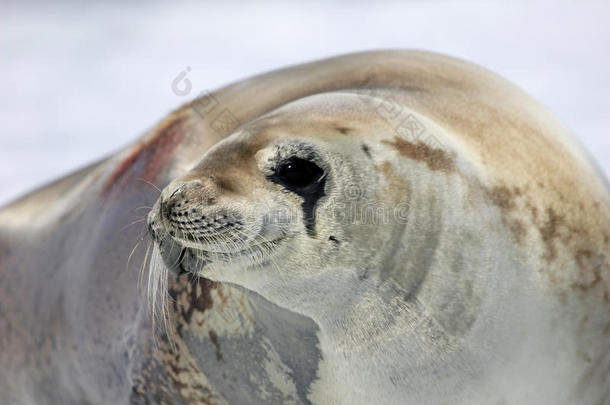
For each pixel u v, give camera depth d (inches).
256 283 573.6
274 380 650.2
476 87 690.8
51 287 908.6
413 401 594.9
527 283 586.9
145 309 725.3
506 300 576.4
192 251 567.2
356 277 561.6
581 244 620.7
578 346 607.2
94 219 850.1
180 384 709.9
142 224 750.5
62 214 941.8
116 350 783.1
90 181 929.5
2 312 979.3
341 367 607.2
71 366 882.1
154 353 719.1
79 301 839.7
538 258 596.7
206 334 667.4
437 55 767.7
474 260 569.9
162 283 637.9
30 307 940.6
